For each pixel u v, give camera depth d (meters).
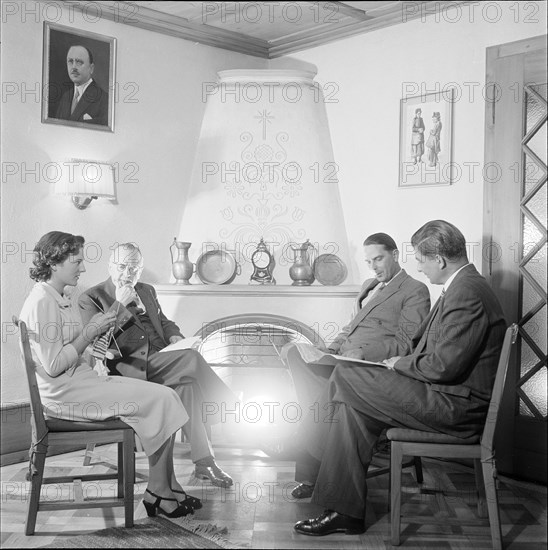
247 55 5.56
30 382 2.99
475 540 3.09
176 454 4.46
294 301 4.87
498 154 4.18
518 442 4.07
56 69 4.47
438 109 4.50
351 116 5.07
